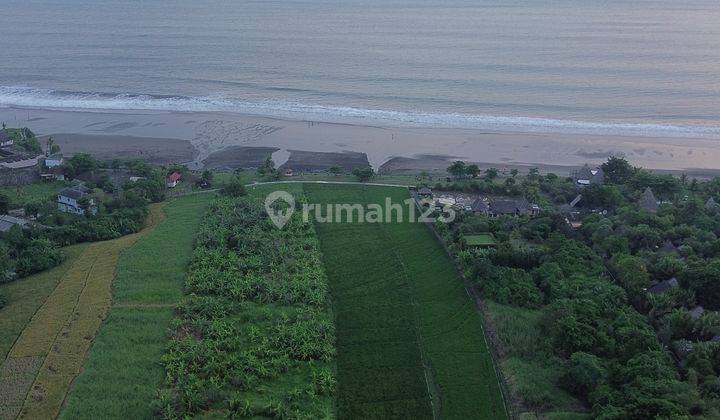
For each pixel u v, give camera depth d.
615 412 70.81
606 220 121.44
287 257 111.69
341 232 123.81
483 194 143.62
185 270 107.81
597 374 78.38
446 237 118.81
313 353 87.00
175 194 143.50
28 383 79.94
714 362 80.25
